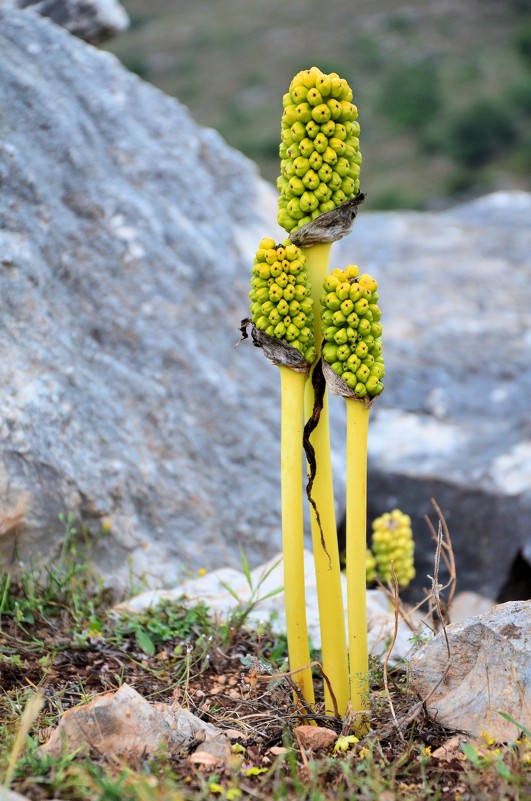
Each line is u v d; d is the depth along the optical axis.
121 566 3.70
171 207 4.96
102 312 4.30
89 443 3.75
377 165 26.03
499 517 5.09
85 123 4.79
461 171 25.12
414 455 5.53
